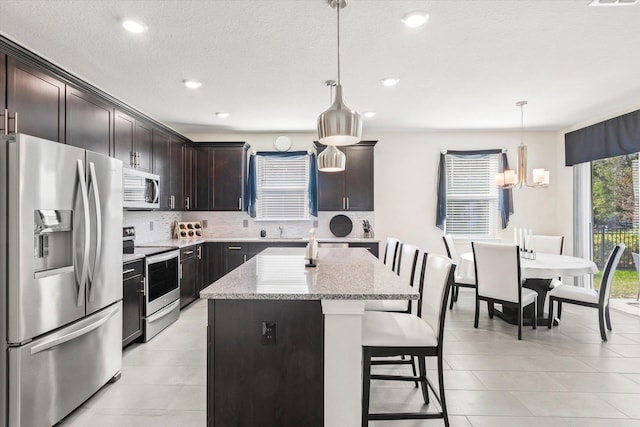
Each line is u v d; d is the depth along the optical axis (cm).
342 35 243
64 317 201
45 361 189
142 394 233
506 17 221
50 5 204
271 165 552
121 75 311
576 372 266
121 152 348
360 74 312
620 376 260
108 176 242
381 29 235
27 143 179
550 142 536
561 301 359
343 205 517
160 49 262
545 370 270
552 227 535
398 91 357
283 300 174
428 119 466
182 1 202
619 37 247
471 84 339
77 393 212
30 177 180
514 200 538
